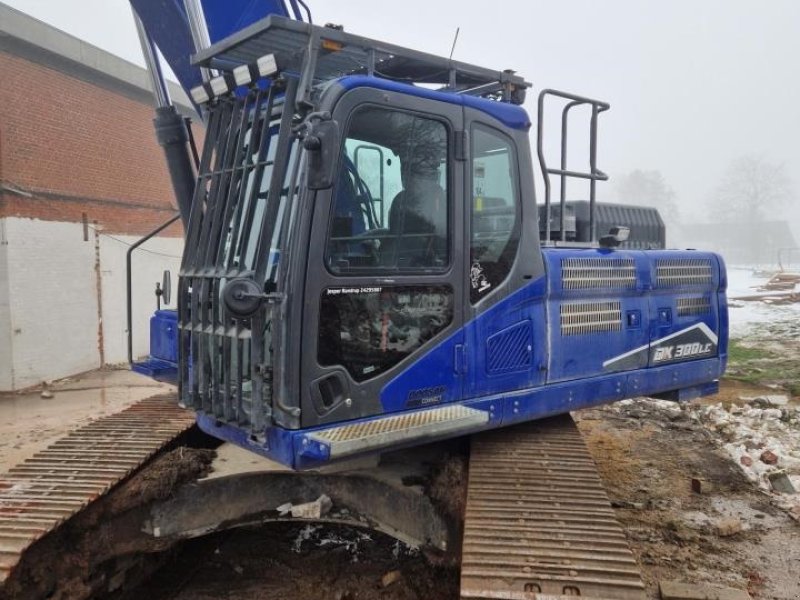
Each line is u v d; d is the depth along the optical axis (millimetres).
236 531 5109
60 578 3584
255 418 3303
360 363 3506
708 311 5938
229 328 3488
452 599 4051
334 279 3393
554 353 4520
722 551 4727
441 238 3848
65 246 12070
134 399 10609
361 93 3445
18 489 3783
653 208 6570
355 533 5078
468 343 3959
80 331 12453
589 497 3639
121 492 3902
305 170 3285
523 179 4297
